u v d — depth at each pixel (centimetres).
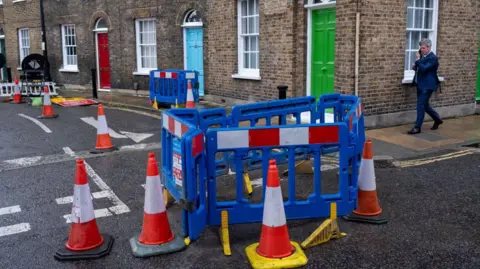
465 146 868
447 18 1083
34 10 2128
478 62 1200
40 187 662
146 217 457
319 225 513
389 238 477
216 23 1378
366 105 987
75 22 1936
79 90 1936
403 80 1025
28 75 1670
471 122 1079
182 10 1500
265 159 485
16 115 1291
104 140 879
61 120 1199
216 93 1420
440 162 761
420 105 949
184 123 468
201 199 468
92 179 695
